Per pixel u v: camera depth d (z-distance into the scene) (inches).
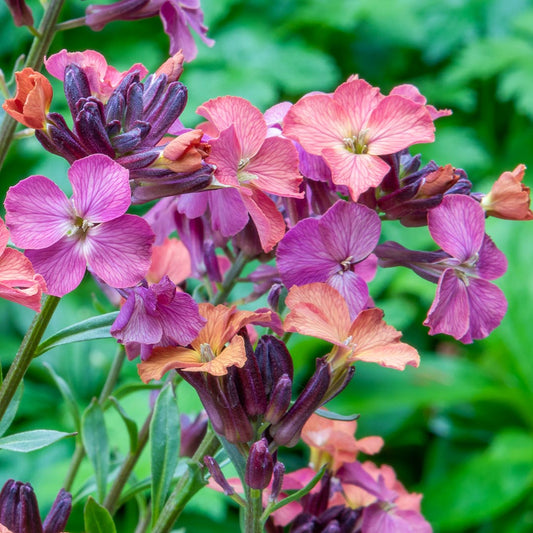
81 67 13.6
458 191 13.8
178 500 13.8
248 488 13.3
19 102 12.9
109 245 12.7
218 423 13.2
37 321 13.4
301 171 13.5
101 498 15.0
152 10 14.9
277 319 13.2
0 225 12.6
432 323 13.5
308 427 14.5
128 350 13.3
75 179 12.7
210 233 14.5
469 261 13.6
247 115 13.3
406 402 25.9
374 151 13.3
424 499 25.7
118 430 22.3
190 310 13.0
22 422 25.3
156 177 13.0
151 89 13.2
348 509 14.2
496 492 24.8
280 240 13.3
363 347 13.2
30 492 13.3
